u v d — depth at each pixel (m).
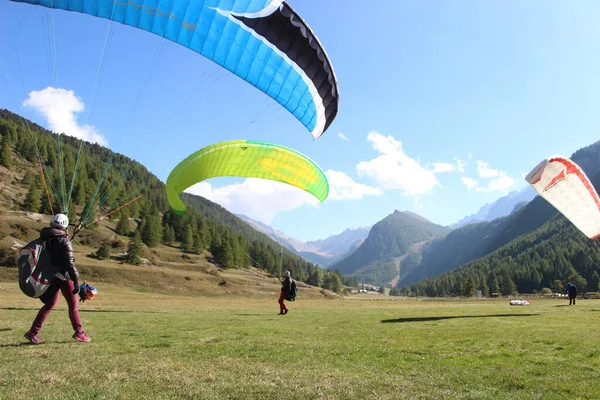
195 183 20.25
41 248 6.86
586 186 20.67
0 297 28.66
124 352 6.73
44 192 134.12
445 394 4.87
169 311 20.78
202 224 152.00
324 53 12.14
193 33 11.09
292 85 12.91
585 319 15.60
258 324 13.19
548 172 20.16
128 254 92.62
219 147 19.28
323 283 166.25
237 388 4.67
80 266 77.44
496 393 5.06
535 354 7.81
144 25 10.72
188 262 113.56
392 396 4.64
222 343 8.24
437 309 26.20
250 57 11.88
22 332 8.37
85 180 152.00
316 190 21.80
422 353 7.84
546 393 5.13
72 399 3.96
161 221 151.00
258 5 10.73
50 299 7.14
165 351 6.99
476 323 14.16
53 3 9.97
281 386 4.84
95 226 111.50
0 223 86.25
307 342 8.90
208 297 82.75
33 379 4.61
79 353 6.38
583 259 166.50
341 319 16.17
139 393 4.30
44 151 173.38
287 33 11.55
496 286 171.00
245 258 149.38
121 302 32.62
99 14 10.30
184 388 4.55
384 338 10.02
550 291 145.88
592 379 5.86
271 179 20.92
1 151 155.62
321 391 4.69
